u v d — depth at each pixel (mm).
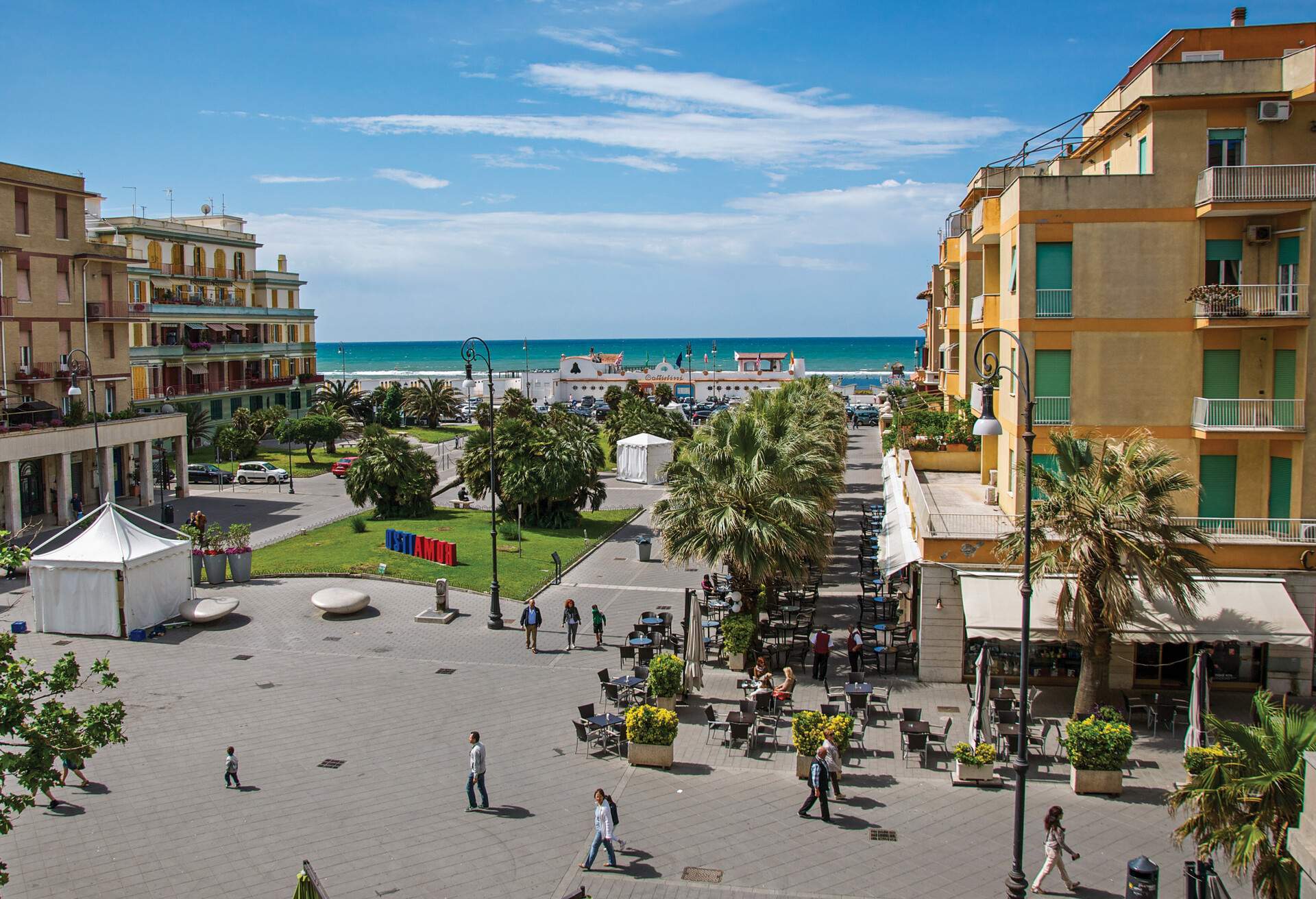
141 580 30172
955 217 43469
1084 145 32438
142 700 24703
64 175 50750
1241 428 25828
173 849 17234
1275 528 26250
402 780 20234
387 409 96375
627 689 24844
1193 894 14523
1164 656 25359
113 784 19875
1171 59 29094
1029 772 20797
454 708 24453
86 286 52312
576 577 38875
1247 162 26172
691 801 19406
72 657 14984
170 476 61312
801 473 29281
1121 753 19484
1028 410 17203
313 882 13656
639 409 80625
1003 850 17422
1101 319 27031
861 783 20297
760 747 22312
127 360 55875
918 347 91188
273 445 80500
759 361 136750
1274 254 26266
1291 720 14297
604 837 16562
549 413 60719
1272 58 28703
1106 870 16641
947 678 26109
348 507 54250
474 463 49812
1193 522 25609
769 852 17312
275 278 88250
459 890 15945
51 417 47500
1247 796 13531
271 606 33531
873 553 41531
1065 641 24438
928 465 37688
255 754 21422
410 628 31375
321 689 25719
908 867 16797
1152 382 27062
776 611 32656
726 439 29641
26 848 17219
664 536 29000
